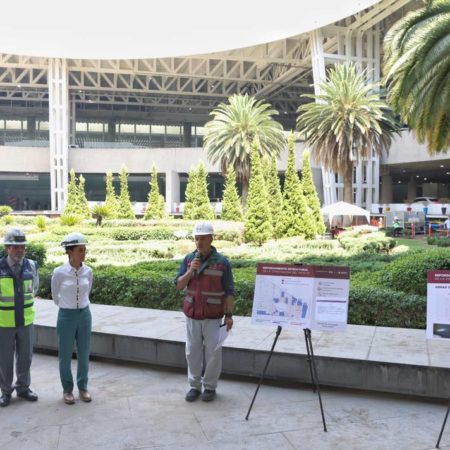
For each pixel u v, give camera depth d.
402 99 14.68
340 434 4.10
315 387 5.18
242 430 4.19
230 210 27.36
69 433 4.16
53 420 4.42
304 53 45.31
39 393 5.10
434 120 14.16
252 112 37.94
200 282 4.82
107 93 60.53
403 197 71.38
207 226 4.83
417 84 13.73
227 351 5.52
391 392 4.94
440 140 15.13
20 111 62.59
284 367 5.27
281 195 22.23
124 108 66.25
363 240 16.19
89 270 5.00
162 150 51.28
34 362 6.20
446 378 4.74
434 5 13.55
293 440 4.00
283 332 6.17
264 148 38.09
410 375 4.85
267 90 58.00
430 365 4.82
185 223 26.02
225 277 4.84
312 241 17.58
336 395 4.99
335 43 43.00
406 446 3.89
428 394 4.80
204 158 50.38
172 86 60.53
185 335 6.07
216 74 54.62
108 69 50.25
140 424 4.32
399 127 36.09
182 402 4.82
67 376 4.82
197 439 4.04
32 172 51.12
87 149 51.22
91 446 3.93
